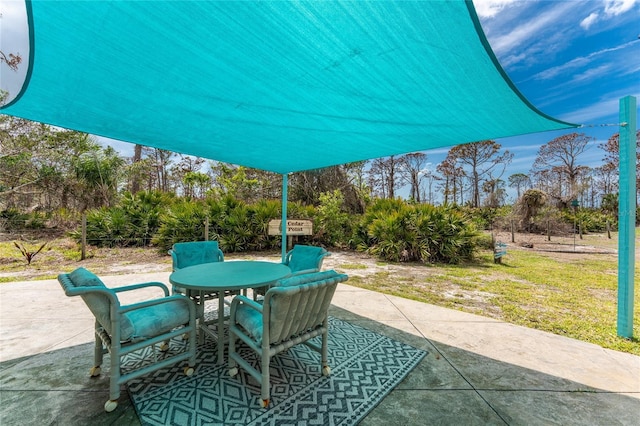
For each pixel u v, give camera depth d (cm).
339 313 359
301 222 614
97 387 201
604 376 224
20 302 374
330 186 1377
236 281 234
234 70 168
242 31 135
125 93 194
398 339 285
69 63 158
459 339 286
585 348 270
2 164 970
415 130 260
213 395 195
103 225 852
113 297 175
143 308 197
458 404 190
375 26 130
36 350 252
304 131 271
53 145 1088
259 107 217
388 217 787
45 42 139
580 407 188
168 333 205
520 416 180
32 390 196
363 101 203
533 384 213
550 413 183
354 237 899
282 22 129
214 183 1545
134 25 129
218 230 859
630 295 292
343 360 243
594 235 1521
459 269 657
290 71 168
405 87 181
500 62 147
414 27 129
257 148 338
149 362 235
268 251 880
